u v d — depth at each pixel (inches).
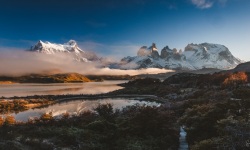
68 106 5383.9
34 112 4434.1
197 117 1499.8
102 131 1283.2
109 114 1841.8
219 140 896.9
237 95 2490.2
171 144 1230.9
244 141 826.2
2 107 4928.6
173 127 1520.7
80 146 1045.2
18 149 878.4
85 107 5137.8
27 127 1298.0
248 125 892.0
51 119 1620.3
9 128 1208.2
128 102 5738.2
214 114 1321.4
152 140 1210.6
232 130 869.8
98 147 1056.8
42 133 1175.6
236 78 5142.7
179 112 2503.7
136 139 1208.8
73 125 1480.1
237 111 1362.0
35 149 937.5
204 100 2696.9
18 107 5000.0
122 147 1090.1
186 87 7249.0
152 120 1354.6
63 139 1103.0
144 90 7805.1
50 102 5999.0
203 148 917.2
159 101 5689.0
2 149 844.6
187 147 1215.6
